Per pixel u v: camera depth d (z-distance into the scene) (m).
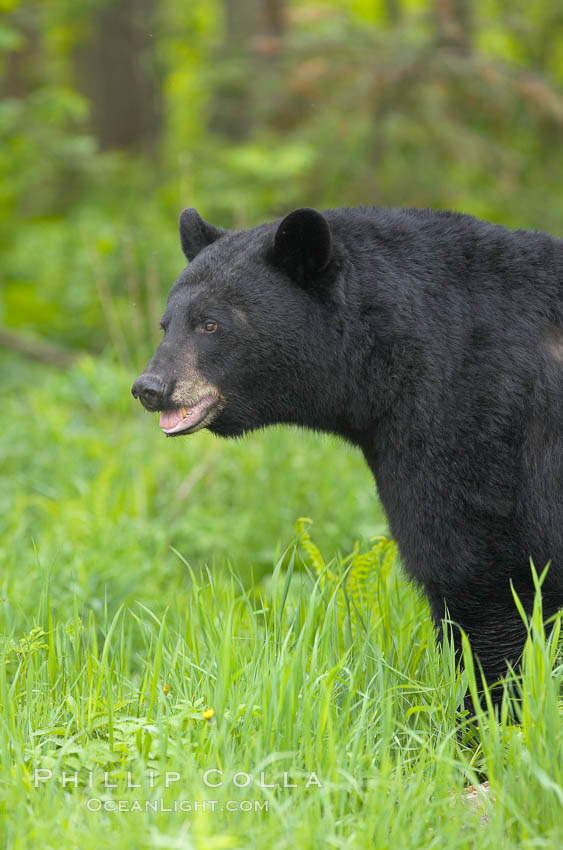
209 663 8.06
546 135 23.70
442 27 24.28
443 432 7.71
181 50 28.02
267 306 8.05
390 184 23.31
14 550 11.89
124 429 15.78
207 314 8.07
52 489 14.30
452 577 7.83
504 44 28.73
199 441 14.91
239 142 26.53
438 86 23.36
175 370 8.03
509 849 6.14
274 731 7.02
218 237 8.82
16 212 26.06
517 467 7.66
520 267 8.01
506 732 7.06
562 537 7.73
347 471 14.27
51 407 16.81
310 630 7.78
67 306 23.17
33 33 28.72
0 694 7.59
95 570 11.09
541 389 7.69
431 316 7.91
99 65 28.05
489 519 7.66
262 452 14.36
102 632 9.89
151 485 14.20
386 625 8.74
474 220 8.34
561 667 7.13
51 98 24.36
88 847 5.93
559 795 6.11
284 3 27.14
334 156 23.47
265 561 12.41
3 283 24.33
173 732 7.08
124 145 28.09
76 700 7.73
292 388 8.23
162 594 11.17
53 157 24.81
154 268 17.92
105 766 6.94
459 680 7.66
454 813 6.42
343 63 24.09
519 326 7.80
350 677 7.51
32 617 9.53
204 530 12.80
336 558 10.12
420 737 7.55
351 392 8.12
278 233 7.96
